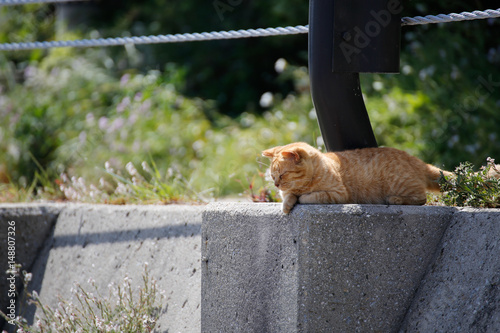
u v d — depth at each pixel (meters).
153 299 6.99
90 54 20.61
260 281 5.49
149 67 22.19
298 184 6.07
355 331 5.18
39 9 22.22
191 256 7.00
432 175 6.39
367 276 5.21
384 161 6.24
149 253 7.52
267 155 6.60
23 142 14.35
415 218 5.33
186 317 6.66
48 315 7.83
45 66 18.36
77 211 8.77
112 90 17.58
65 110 15.73
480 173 5.88
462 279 5.02
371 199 6.25
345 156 6.28
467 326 4.79
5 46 9.90
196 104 18.77
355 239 5.18
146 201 9.27
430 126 13.41
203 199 9.17
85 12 25.27
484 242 5.01
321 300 5.09
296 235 5.12
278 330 5.27
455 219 5.36
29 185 13.44
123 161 13.77
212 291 6.04
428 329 5.06
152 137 14.96
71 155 14.08
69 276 8.30
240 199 9.16
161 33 24.12
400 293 5.30
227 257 5.87
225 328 5.86
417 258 5.34
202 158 15.47
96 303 7.14
